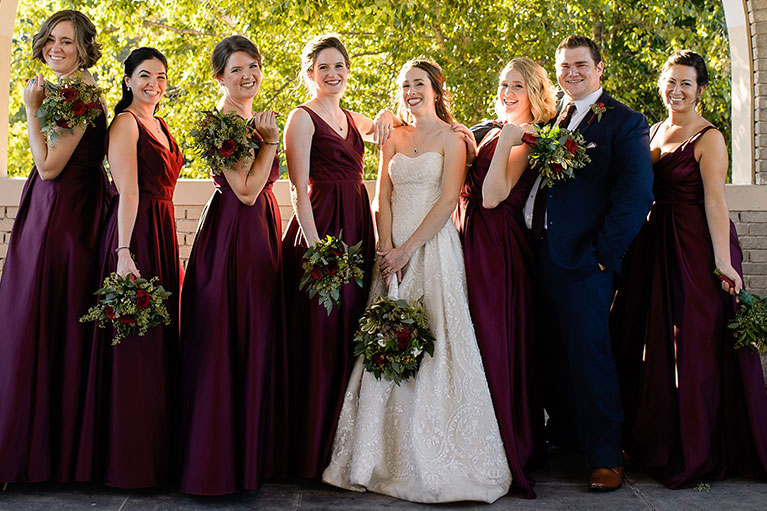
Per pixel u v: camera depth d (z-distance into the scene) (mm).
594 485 3621
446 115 4004
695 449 3707
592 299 3674
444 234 3773
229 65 3697
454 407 3564
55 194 3641
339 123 3850
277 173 3797
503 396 3605
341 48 3814
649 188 3604
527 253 3830
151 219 3674
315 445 3621
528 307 3789
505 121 3971
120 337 3465
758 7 4816
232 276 3615
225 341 3561
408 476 3518
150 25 12445
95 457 3562
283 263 3838
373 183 4617
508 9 10562
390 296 3727
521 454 3639
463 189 3955
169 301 3705
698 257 3812
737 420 3803
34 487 3596
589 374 3674
